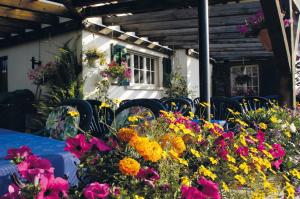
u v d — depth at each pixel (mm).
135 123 1620
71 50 6051
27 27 6520
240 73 11477
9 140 2023
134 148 1246
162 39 7723
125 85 6695
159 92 8352
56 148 1701
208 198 1145
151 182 1182
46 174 969
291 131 2723
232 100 3910
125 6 5527
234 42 7938
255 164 1631
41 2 5379
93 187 1041
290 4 3854
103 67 6363
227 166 1560
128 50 7367
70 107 2449
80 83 5840
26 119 6281
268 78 10961
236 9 5535
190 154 1560
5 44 7500
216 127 1800
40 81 6250
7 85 7703
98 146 1238
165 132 1519
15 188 946
